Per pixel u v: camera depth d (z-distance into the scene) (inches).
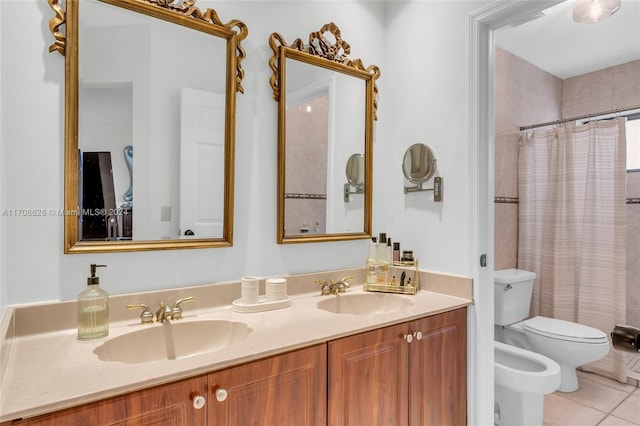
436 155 72.1
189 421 35.3
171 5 54.3
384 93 82.3
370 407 49.9
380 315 54.6
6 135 43.1
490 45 67.6
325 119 72.4
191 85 56.7
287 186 66.7
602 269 103.9
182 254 56.0
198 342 51.2
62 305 46.1
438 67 71.8
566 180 108.7
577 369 110.0
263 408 40.1
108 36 50.1
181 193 55.9
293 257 68.1
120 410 31.9
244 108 62.1
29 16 44.9
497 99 106.0
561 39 102.0
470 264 65.6
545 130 115.1
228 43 59.9
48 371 34.6
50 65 46.1
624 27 95.3
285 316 54.1
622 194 100.8
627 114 114.8
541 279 112.8
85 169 48.4
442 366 60.1
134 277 51.9
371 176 78.9
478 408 64.6
